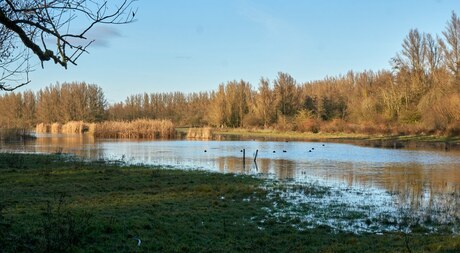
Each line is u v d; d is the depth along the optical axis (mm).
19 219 12070
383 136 68562
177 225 12523
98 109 104438
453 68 65562
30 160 31500
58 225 10266
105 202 15789
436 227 13367
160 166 31203
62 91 106188
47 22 5508
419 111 69125
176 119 115938
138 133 71438
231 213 14742
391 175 27547
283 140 67812
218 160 36906
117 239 10617
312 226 13367
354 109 83000
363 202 17891
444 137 60688
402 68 76875
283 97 92562
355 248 10734
